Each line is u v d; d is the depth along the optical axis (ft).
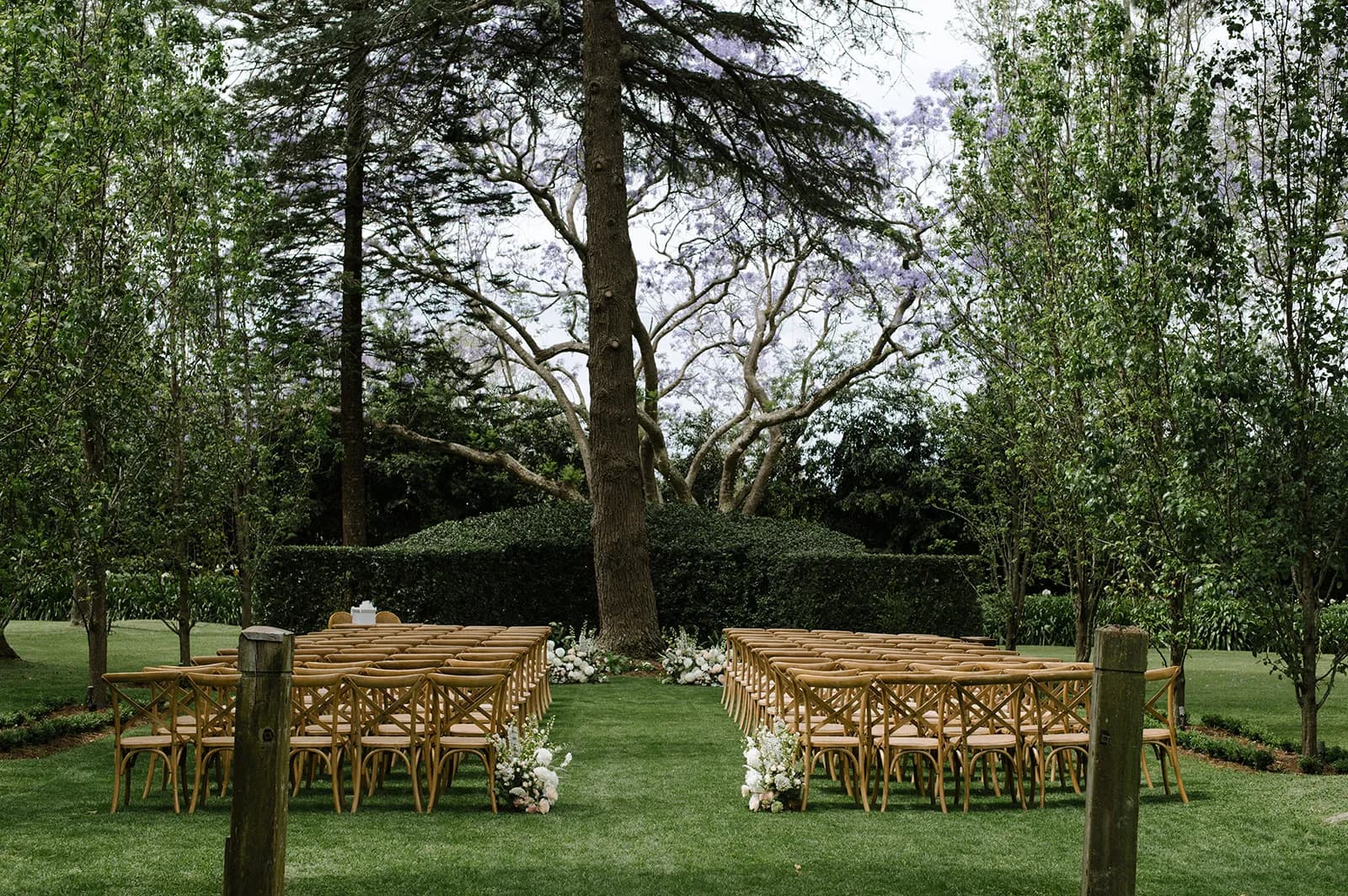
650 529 64.28
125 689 44.98
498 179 73.77
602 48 55.16
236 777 11.91
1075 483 33.47
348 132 55.21
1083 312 33.78
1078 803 24.45
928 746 24.06
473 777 27.12
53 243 29.04
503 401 88.74
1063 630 76.69
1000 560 55.21
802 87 58.13
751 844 20.49
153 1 36.76
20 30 27.96
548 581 62.54
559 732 34.24
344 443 64.90
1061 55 37.58
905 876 18.43
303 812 22.93
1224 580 30.09
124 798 24.26
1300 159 29.55
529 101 64.18
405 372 78.89
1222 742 30.66
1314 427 29.30
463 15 54.19
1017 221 40.11
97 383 33.45
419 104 58.39
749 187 67.10
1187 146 31.04
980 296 41.60
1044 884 18.07
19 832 21.06
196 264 38.27
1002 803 24.47
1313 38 29.43
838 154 62.39
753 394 85.35
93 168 30.45
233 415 44.55
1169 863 19.61
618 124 55.52
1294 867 19.33
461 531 64.08
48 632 67.15
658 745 31.81
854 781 25.86
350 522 64.18
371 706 23.34
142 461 37.22
